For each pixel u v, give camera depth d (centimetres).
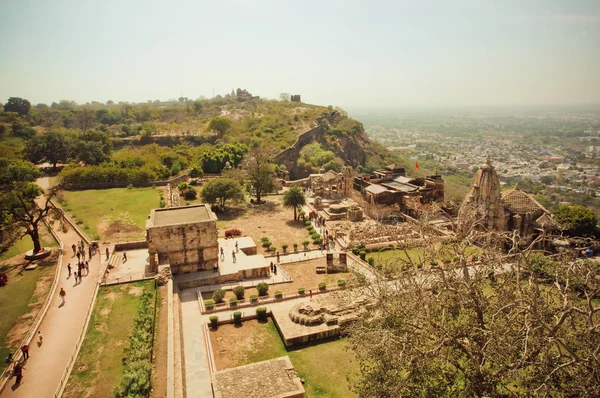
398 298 2648
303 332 3591
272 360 3147
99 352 3017
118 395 2438
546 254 4947
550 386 1992
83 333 3247
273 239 6297
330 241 6131
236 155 11244
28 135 13662
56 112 19388
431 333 2402
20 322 3497
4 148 10325
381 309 2861
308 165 13762
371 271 4772
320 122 17375
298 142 14612
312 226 6700
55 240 5556
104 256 4928
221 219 7288
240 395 2750
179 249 4697
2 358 3000
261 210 7931
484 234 2720
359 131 19075
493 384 2119
